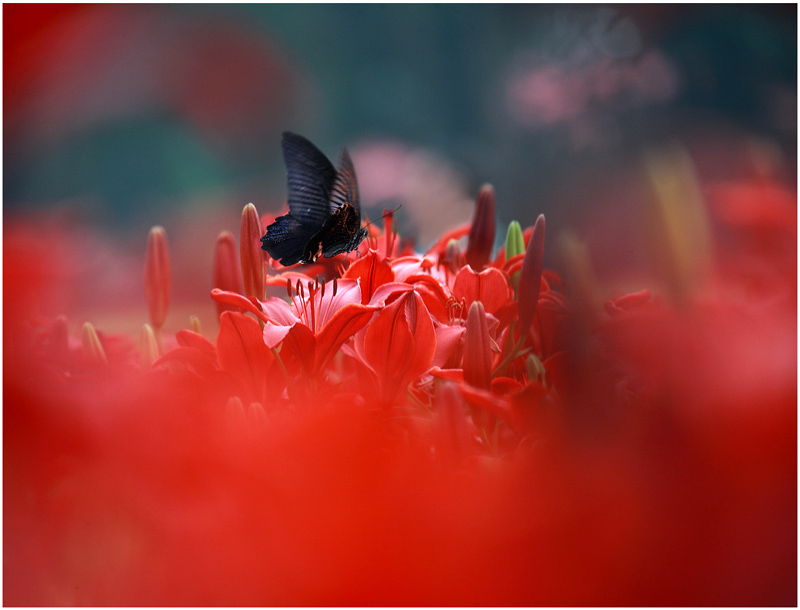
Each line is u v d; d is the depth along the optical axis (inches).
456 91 551.2
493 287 64.9
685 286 52.2
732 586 51.8
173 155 332.2
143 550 58.3
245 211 64.4
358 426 58.3
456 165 412.5
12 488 58.4
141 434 58.3
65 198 200.2
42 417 58.2
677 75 201.9
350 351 63.2
